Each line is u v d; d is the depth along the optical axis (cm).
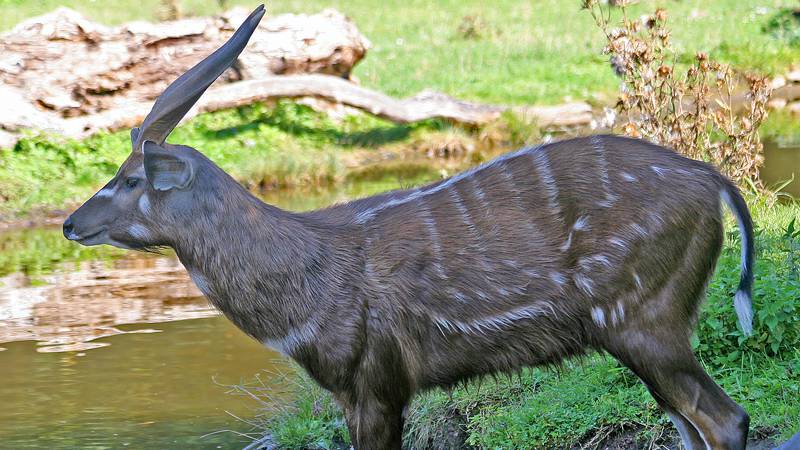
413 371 938
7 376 1393
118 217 920
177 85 924
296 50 2723
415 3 4550
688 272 905
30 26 2542
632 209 899
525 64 3344
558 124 2795
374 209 952
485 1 4578
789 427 989
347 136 2708
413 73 3294
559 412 1091
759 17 3850
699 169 915
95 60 2556
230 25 2670
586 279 905
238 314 931
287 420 1213
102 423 1240
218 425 1234
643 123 1509
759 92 1535
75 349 1490
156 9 3916
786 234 1177
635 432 1053
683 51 3316
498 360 938
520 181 928
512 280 916
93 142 2483
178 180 902
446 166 2542
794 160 2223
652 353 905
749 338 1102
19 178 2323
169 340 1522
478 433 1105
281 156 2477
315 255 927
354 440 951
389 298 923
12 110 2450
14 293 1755
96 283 1812
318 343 927
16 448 1173
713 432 902
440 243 924
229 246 918
